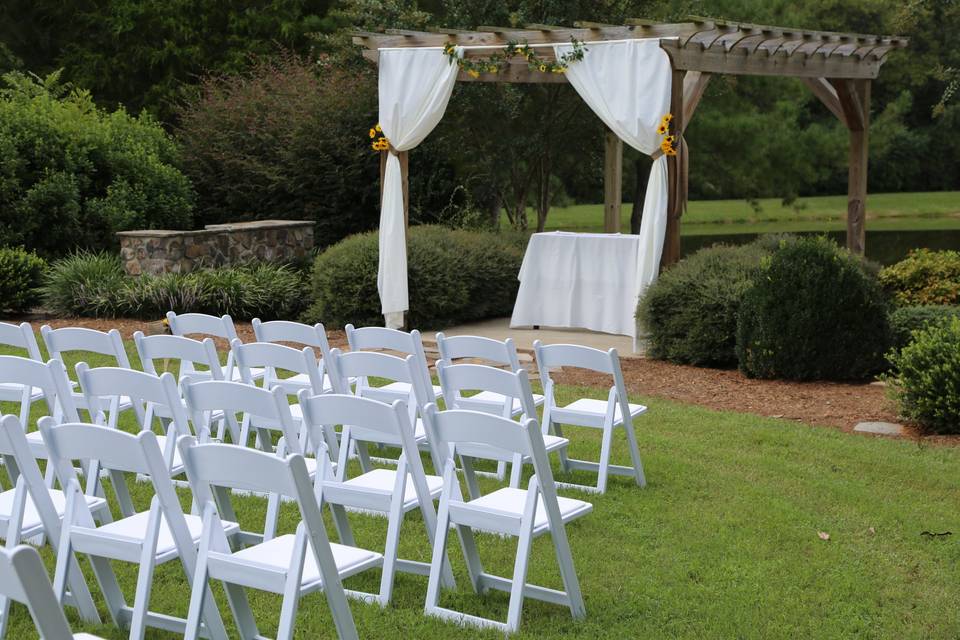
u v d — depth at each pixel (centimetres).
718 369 805
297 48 1909
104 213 1307
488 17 1433
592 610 345
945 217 2653
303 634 325
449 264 1030
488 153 1449
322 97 1411
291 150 1402
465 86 1338
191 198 1427
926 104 2712
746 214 2895
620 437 590
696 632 331
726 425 614
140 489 486
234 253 1173
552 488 326
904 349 630
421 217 1433
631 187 2175
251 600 358
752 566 388
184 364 595
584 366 490
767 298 746
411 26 1411
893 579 378
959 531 429
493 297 1107
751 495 477
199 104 1591
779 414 652
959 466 529
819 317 733
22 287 1109
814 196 3123
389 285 975
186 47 1920
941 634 333
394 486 353
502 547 408
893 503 467
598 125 1427
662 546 410
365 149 1409
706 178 1806
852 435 596
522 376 409
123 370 405
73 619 338
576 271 980
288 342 934
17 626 333
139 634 303
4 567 186
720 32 835
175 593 363
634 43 834
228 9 1950
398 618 335
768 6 1755
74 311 1084
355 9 1463
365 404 346
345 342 941
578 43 863
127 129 1432
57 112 1352
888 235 2277
